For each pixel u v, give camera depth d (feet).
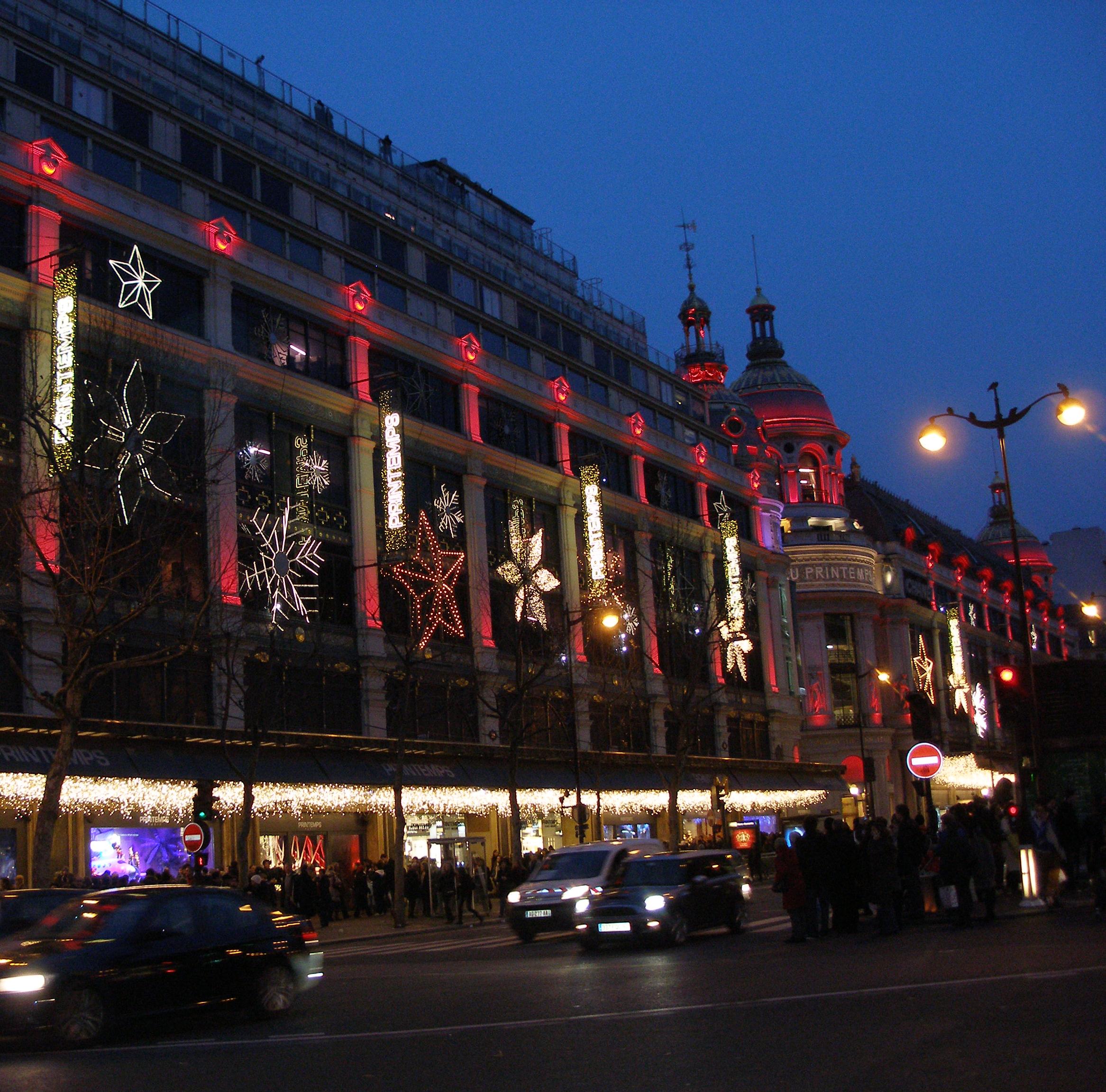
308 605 146.61
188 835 99.71
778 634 248.32
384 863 142.92
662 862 81.92
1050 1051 33.24
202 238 141.18
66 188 125.80
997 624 378.12
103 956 46.09
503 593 177.99
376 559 156.66
